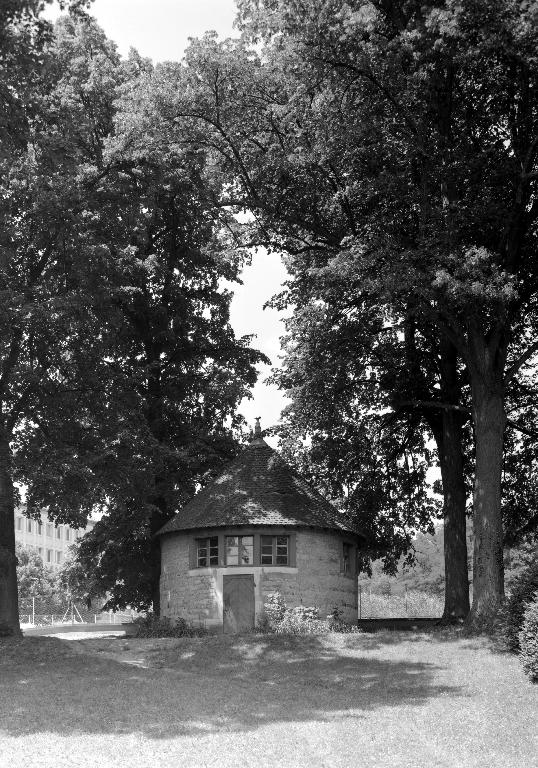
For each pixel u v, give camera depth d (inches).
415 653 1188.5
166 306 1747.0
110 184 1437.0
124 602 1779.0
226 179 1510.8
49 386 1419.8
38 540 5236.2
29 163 1293.1
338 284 1363.2
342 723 828.6
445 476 1546.5
